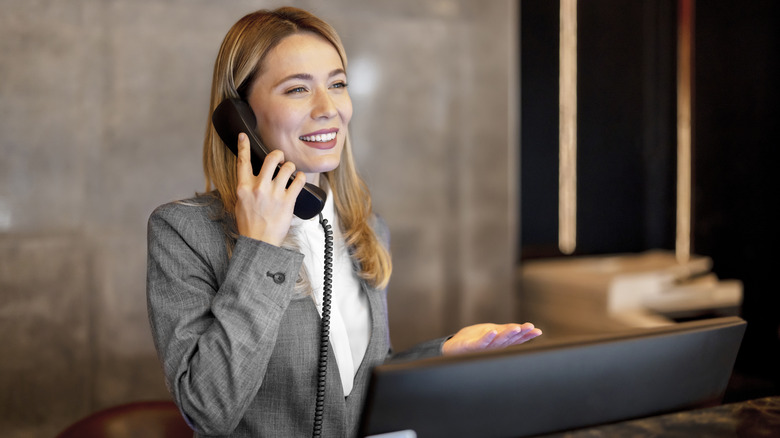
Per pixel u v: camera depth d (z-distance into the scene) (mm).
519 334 1101
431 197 2975
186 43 2549
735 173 3312
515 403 739
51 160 2400
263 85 1217
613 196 3471
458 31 2961
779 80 3154
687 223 3490
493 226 3055
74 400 2484
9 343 2387
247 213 1101
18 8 2320
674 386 832
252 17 1263
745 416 913
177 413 1582
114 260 2506
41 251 2406
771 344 2963
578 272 3004
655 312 2783
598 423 795
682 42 3445
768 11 3160
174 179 2570
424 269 2982
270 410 1148
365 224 1376
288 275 1081
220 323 1034
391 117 2879
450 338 1210
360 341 1281
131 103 2490
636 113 3467
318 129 1201
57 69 2385
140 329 2559
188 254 1153
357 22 2787
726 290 2885
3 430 2396
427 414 708
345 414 1171
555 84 3299
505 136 3008
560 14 3279
